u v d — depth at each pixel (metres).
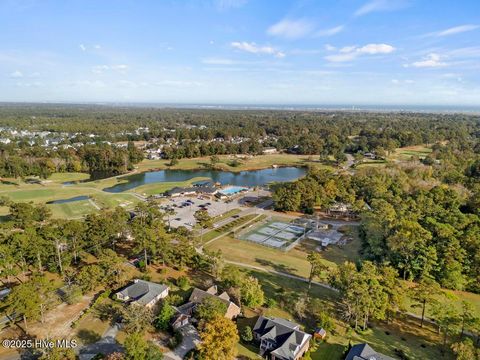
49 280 66.62
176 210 120.31
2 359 46.25
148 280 68.56
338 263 81.56
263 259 83.00
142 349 44.25
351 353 48.53
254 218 113.31
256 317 59.34
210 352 44.91
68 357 43.97
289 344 49.44
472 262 70.38
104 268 66.19
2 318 55.53
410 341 54.06
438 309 54.50
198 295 61.44
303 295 66.44
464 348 45.50
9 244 68.19
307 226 106.88
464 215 87.69
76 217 109.94
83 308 59.12
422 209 94.31
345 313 58.72
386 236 77.44
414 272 72.00
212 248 88.69
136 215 102.31
